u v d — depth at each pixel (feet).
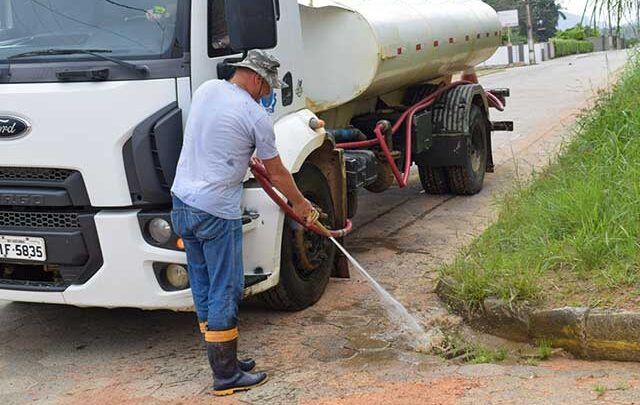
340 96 23.86
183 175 14.87
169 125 15.78
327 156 20.27
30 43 16.55
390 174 26.40
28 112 15.98
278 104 18.43
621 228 17.57
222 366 15.02
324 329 18.17
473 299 17.35
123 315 20.04
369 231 27.09
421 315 18.29
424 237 25.93
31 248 16.58
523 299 16.56
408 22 25.94
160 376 16.25
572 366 15.02
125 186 15.88
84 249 16.33
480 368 15.16
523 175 34.19
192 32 16.05
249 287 16.90
